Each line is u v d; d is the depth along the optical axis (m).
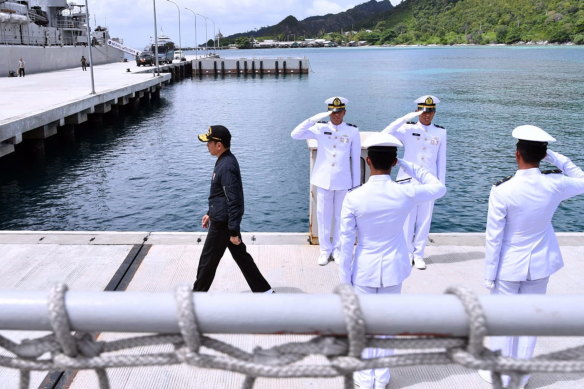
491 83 60.00
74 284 4.73
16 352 1.01
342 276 3.34
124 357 1.01
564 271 5.01
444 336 1.01
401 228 3.27
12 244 5.68
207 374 3.38
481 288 4.73
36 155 21.77
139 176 18.72
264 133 27.81
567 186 3.15
